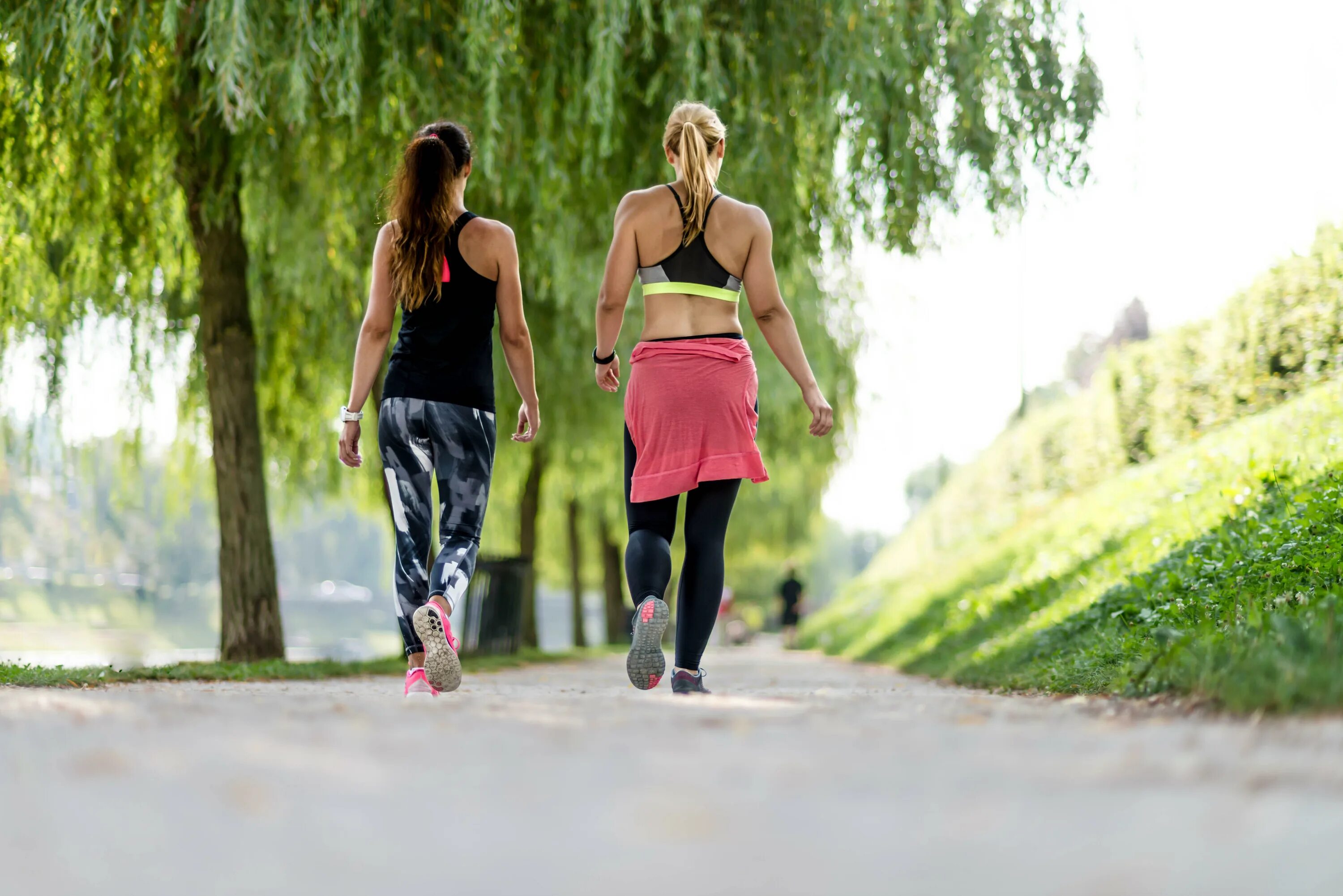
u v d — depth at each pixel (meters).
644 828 4.91
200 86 24.94
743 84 25.75
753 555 90.06
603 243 33.28
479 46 22.91
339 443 14.34
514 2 23.50
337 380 35.41
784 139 25.86
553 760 6.74
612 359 13.91
